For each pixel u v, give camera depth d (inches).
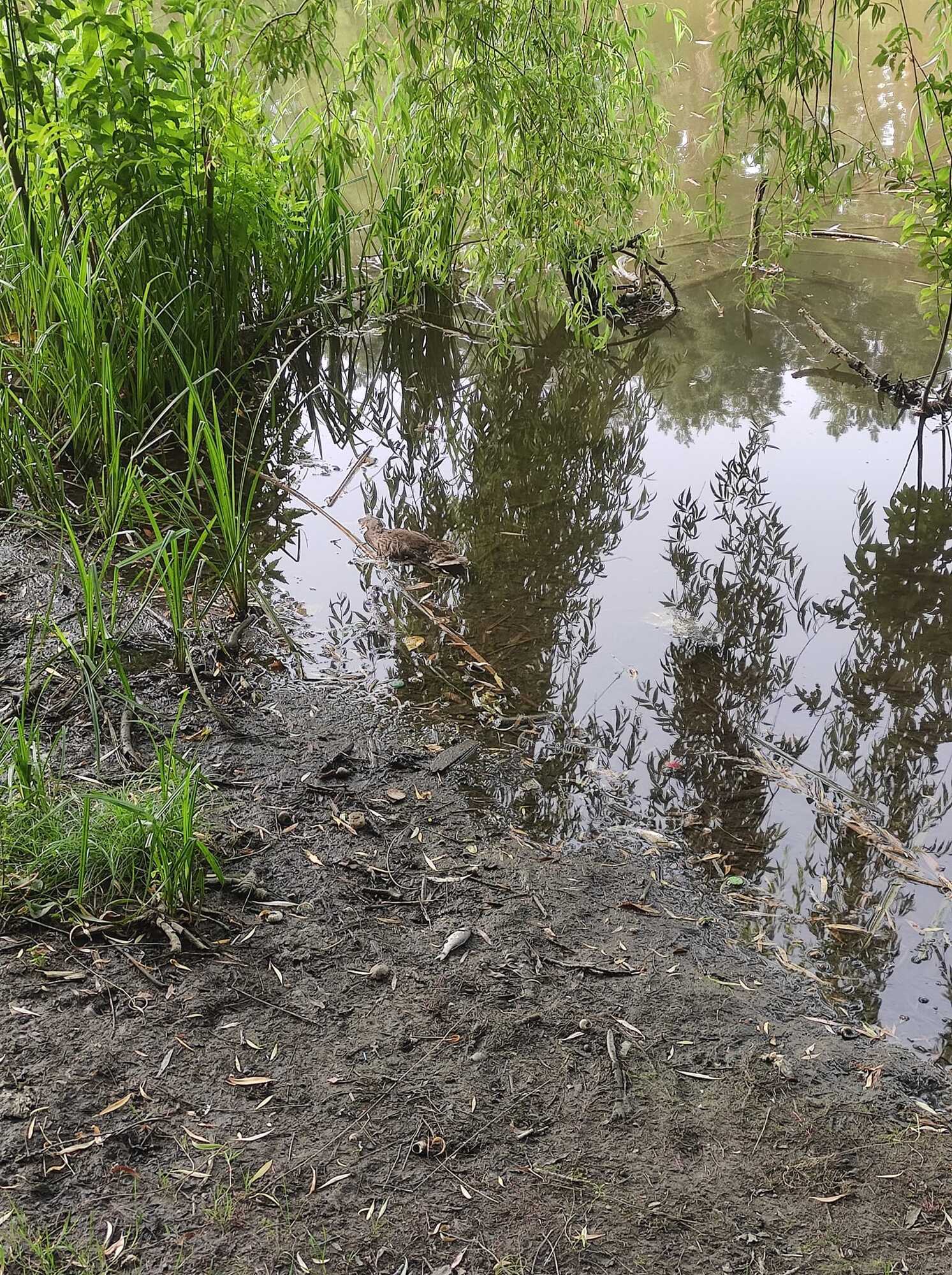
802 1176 91.6
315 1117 92.8
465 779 142.9
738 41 240.7
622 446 249.1
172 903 112.8
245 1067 97.0
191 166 241.9
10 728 138.5
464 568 197.2
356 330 305.4
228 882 118.6
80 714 144.9
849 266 334.0
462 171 239.5
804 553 205.0
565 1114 95.6
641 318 309.4
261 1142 89.9
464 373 287.0
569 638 177.3
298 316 299.3
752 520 217.2
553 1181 89.1
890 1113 98.6
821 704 163.2
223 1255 80.5
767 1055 103.9
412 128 252.4
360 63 239.9
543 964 113.0
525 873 126.6
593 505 223.3
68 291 205.0
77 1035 97.6
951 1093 101.7
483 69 217.3
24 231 214.8
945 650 177.0
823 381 276.1
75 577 177.6
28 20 208.1
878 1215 88.4
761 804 142.1
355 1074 97.7
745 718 158.9
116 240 239.3
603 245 257.9
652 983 111.7
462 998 107.4
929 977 115.9
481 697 160.6
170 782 128.1
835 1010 111.0
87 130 229.9
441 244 300.0
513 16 216.8
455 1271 81.1
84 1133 88.5
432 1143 91.3
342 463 239.5
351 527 211.0
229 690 156.6
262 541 202.7
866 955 118.5
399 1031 103.0
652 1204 87.9
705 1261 83.7
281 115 321.1
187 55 229.8
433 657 170.1
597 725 155.9
